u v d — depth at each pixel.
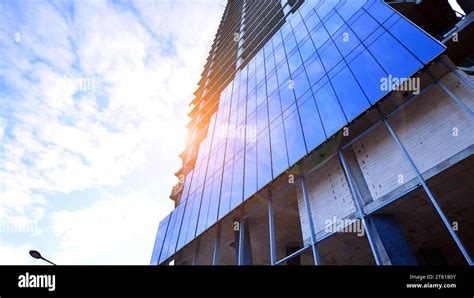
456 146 9.59
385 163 11.62
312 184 14.38
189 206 24.39
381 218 10.77
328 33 18.77
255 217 17.25
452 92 10.58
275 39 27.53
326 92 15.40
